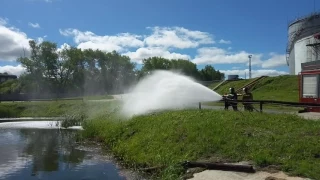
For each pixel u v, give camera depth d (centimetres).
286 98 3869
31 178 1509
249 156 1234
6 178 1515
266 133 1397
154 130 1850
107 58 12312
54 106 5238
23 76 10488
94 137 2580
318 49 6419
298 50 6894
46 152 2123
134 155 1678
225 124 1580
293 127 1449
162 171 1336
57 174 1557
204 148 1393
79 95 9769
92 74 12106
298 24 7012
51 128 3484
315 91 2297
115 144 2064
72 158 1909
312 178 1001
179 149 1470
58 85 10956
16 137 2848
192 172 1178
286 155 1185
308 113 2133
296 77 5119
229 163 1211
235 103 2077
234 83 5903
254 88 5178
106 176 1480
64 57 11019
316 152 1164
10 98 7850
